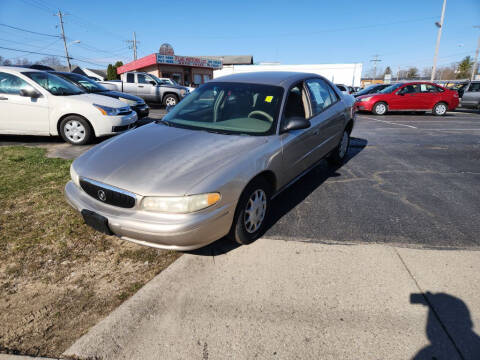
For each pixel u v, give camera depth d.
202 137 2.92
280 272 2.46
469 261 2.59
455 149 6.58
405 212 3.48
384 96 13.80
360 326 1.95
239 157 2.57
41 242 2.82
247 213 2.71
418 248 2.78
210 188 2.25
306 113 3.68
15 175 4.37
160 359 1.73
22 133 6.17
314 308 2.09
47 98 6.07
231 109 3.33
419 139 7.72
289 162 3.21
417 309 2.08
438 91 13.80
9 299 2.17
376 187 4.26
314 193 4.04
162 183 2.26
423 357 1.74
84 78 9.02
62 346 1.82
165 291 2.25
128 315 2.03
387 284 2.32
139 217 2.23
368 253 2.70
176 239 2.19
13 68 6.14
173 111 3.64
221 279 2.38
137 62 27.92
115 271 2.48
